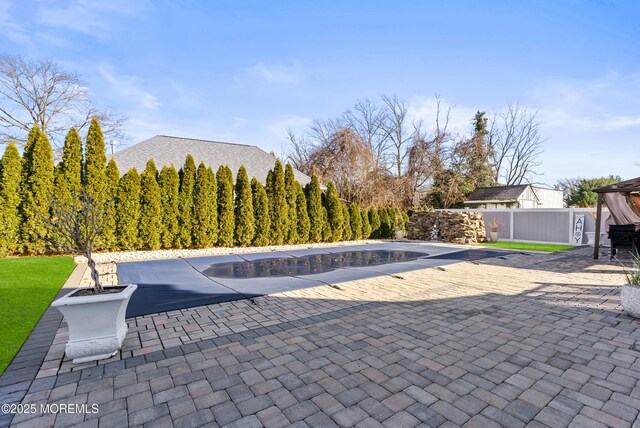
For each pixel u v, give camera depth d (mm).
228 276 7332
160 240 11602
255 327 4141
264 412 2391
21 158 9531
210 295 5645
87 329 3166
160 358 3264
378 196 23984
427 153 29047
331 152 26031
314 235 15391
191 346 3557
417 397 2580
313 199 15492
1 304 4820
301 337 3809
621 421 2291
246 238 13164
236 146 18250
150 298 5453
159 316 4566
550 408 2445
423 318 4488
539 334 3895
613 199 11234
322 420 2301
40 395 2600
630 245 9633
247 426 2236
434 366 3092
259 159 18047
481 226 16109
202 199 12109
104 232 10336
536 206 27094
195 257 10289
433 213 17250
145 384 2773
